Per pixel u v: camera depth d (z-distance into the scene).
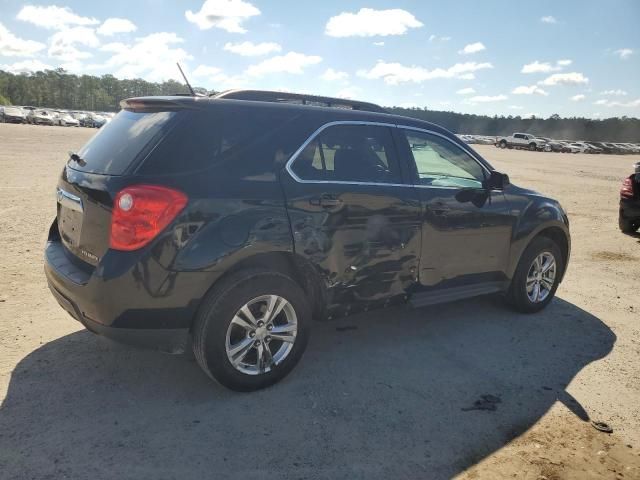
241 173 3.25
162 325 3.09
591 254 7.97
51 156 18.66
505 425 3.24
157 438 2.92
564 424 3.28
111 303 2.98
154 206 2.94
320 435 3.03
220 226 3.12
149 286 2.98
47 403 3.20
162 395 3.37
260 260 3.45
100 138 3.56
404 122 4.27
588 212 12.09
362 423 3.17
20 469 2.61
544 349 4.41
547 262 5.26
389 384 3.67
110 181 3.04
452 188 4.39
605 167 31.52
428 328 4.76
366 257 3.82
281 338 3.52
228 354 3.27
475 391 3.64
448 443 3.03
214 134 3.24
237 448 2.87
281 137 3.47
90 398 3.28
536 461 2.91
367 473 2.73
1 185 11.31
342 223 3.65
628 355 4.35
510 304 5.23
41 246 6.59
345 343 4.34
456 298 4.52
